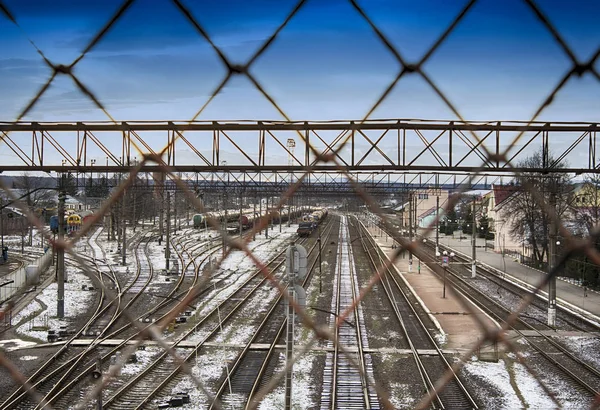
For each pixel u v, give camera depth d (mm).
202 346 19953
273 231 75562
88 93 2980
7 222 72125
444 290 29859
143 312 25672
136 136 13102
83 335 21250
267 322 24094
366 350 19656
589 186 34469
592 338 21641
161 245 56031
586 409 14125
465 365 18094
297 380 16391
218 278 36156
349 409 14117
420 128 13602
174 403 14227
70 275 37469
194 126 13156
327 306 27922
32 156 14328
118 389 15180
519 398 15055
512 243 51438
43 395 14625
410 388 15789
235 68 2818
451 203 3197
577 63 2652
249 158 13867
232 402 14586
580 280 33531
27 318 24438
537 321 24656
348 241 61844
